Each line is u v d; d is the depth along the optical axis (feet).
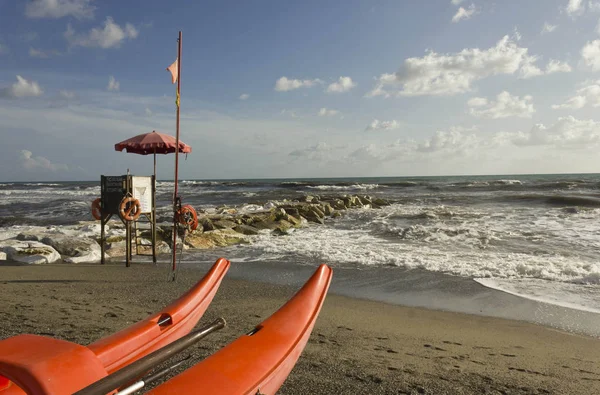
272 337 9.84
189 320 12.32
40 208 90.53
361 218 64.75
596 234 43.88
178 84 24.79
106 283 26.22
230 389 7.49
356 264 33.14
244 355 8.79
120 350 9.82
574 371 13.83
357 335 16.99
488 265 30.86
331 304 23.08
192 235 43.57
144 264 33.53
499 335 18.01
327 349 14.58
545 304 22.35
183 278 28.14
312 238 47.03
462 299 23.70
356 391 10.93
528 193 105.60
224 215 60.18
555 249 36.88
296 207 69.31
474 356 15.05
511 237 43.55
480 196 97.66
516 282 26.66
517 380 12.63
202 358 12.50
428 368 13.23
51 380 6.00
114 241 40.65
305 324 10.77
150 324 11.12
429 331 18.28
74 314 17.85
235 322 17.80
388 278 28.68
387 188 147.64
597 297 23.29
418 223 56.59
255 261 35.12
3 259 34.37
